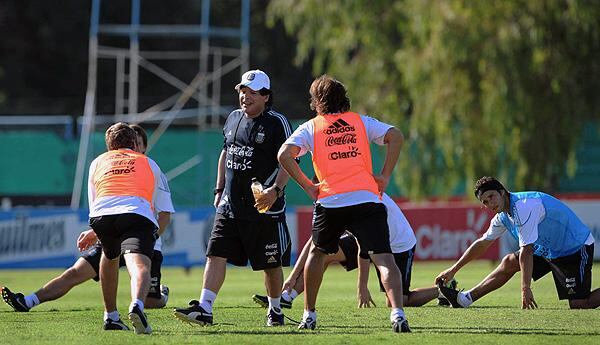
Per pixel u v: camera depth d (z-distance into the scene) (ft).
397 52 321.52
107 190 95.50
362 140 92.58
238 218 98.27
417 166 317.63
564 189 346.33
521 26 291.17
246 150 98.02
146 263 92.58
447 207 257.14
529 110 293.43
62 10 541.34
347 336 90.53
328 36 336.90
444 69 302.04
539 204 113.70
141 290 91.20
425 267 258.57
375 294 161.89
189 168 346.54
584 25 287.89
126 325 101.76
